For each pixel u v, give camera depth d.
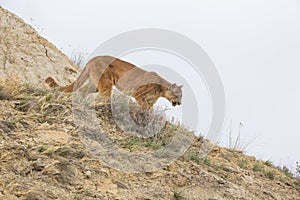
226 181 14.98
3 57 22.88
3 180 11.46
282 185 16.53
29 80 22.25
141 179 13.65
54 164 12.59
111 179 13.09
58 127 14.77
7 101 15.27
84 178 12.73
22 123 14.34
